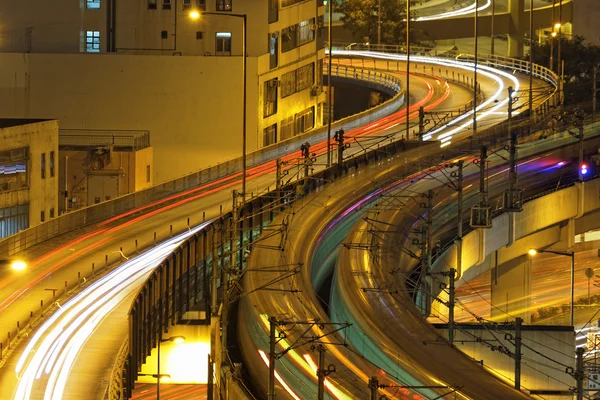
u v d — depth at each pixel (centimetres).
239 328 11812
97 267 14675
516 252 19300
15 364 11662
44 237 15850
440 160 19912
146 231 16350
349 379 9900
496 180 19675
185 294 14212
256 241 13738
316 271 14250
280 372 10306
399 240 14988
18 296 13525
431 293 14175
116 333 12494
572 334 13150
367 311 11794
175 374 13525
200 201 18025
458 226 15862
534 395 12812
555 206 19325
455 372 10219
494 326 12988
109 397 10444
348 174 18925
